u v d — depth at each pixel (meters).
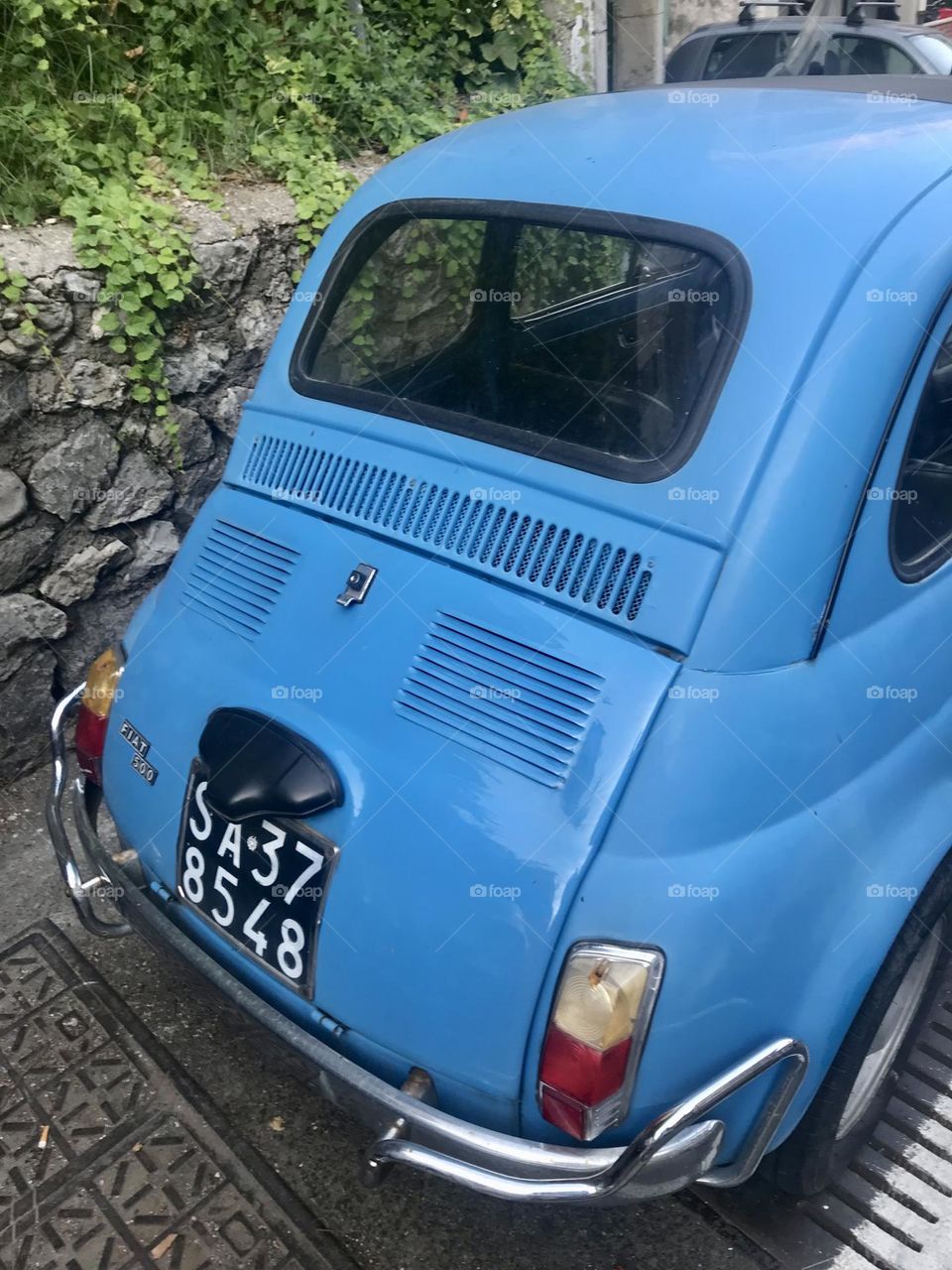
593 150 2.37
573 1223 2.39
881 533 1.98
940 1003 2.88
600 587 1.93
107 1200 2.44
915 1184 2.46
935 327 1.98
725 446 1.87
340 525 2.32
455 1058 1.84
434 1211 2.42
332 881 1.95
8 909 3.28
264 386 2.71
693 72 7.22
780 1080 1.94
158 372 3.88
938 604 2.18
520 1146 1.77
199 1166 2.52
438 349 2.35
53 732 2.52
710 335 1.96
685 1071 1.81
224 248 4.07
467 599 2.05
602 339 2.11
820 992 1.94
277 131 4.82
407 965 1.86
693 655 1.81
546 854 1.78
